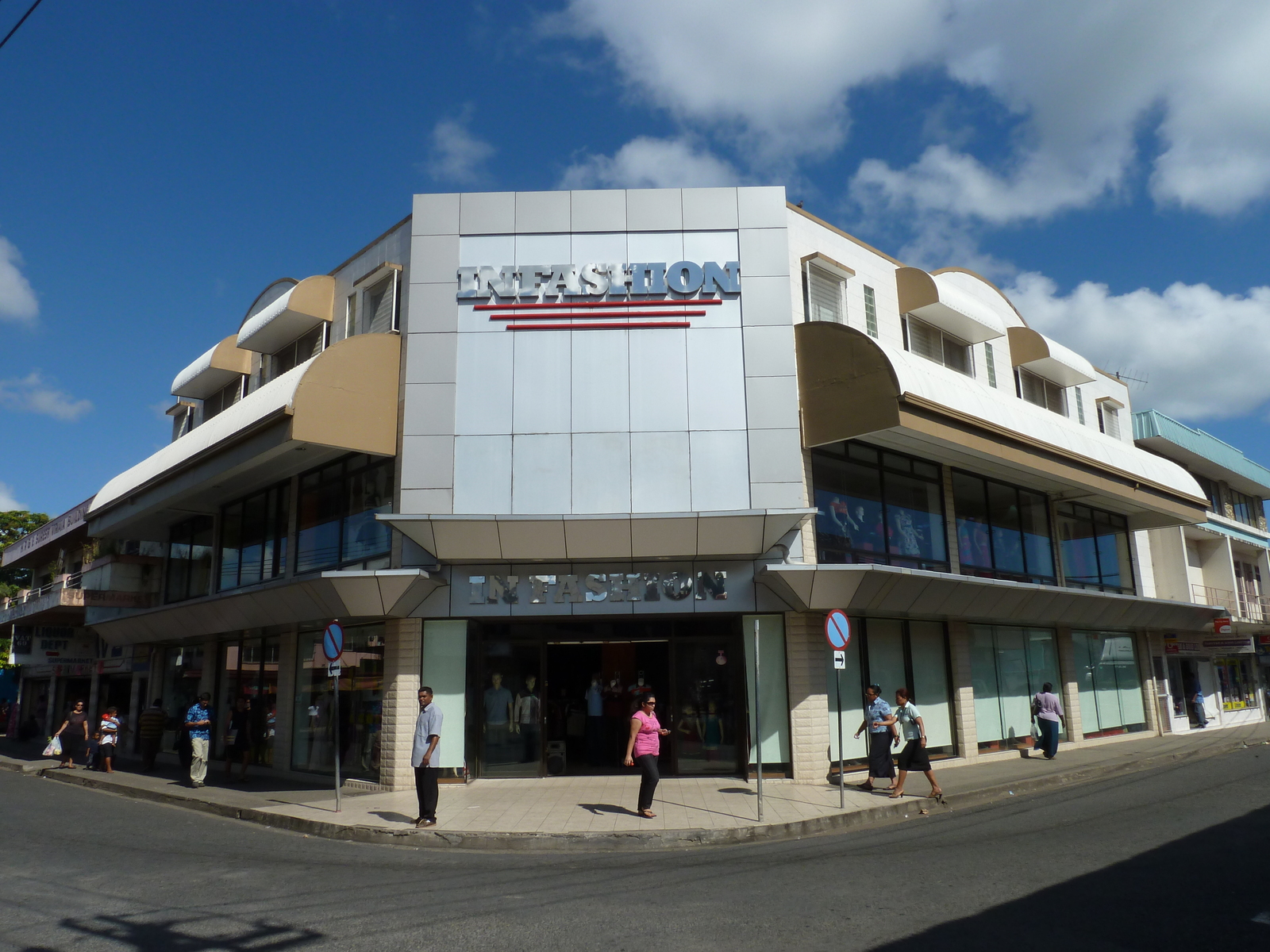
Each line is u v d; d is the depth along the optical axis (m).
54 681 33.81
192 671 23.16
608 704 16.17
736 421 15.71
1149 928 6.75
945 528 18.73
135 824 12.78
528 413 15.73
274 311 19.12
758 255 16.39
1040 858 9.29
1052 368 23.02
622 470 15.52
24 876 9.00
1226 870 8.52
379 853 10.64
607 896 8.05
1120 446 23.27
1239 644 28.20
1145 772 17.20
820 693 15.59
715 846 10.98
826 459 16.53
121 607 25.27
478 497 15.44
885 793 14.09
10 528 45.50
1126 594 24.53
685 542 15.12
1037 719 19.44
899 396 15.02
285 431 15.29
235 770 19.92
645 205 16.56
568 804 13.28
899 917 7.12
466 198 16.59
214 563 21.77
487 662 15.90
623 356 15.92
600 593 15.48
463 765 15.33
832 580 14.73
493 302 16.12
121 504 22.28
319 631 18.19
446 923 7.15
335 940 6.68
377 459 16.62
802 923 6.98
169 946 6.55
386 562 16.05
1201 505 25.23
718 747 15.70
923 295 18.81
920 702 17.89
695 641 15.95
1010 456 18.23
